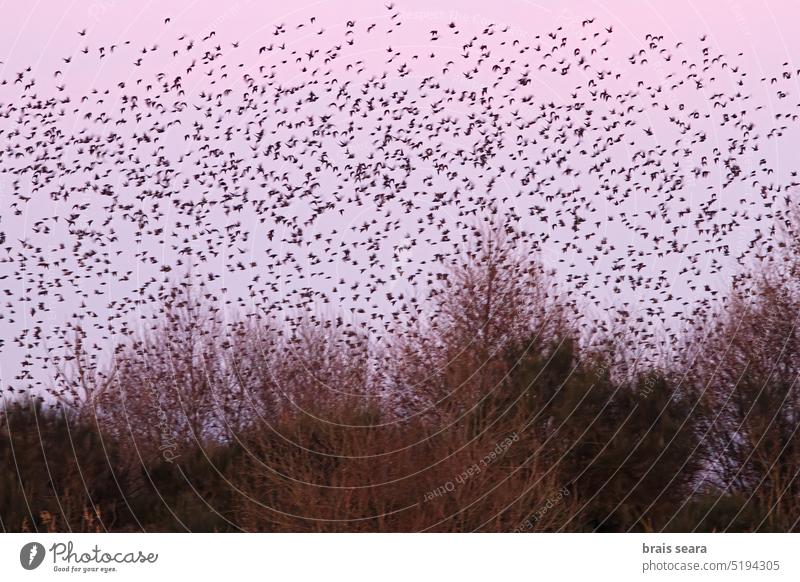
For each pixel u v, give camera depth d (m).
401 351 14.80
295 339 15.17
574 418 13.84
